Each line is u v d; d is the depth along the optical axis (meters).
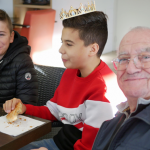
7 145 0.89
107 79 1.21
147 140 0.62
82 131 1.19
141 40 0.67
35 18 3.35
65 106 1.31
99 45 1.24
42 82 1.73
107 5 4.92
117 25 5.22
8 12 3.93
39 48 3.69
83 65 1.25
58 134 1.28
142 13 4.83
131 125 0.69
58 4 4.17
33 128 1.02
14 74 1.66
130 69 0.66
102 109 1.12
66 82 1.38
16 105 1.19
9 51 1.68
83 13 1.21
